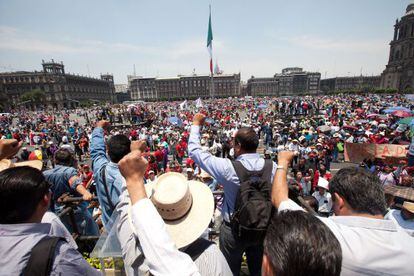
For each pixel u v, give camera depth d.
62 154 3.56
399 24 97.06
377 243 1.36
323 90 166.88
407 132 15.73
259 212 1.83
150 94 146.50
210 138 16.62
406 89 89.50
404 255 1.32
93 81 135.88
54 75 106.12
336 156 14.94
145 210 1.13
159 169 12.84
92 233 3.40
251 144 2.22
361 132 16.72
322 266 0.82
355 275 1.33
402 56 96.31
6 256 1.18
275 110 40.03
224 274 1.42
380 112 28.28
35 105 99.25
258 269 2.21
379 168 8.86
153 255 1.05
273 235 0.96
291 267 0.84
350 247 1.36
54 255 1.20
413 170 8.27
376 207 1.48
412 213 3.51
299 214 1.00
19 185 1.33
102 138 3.13
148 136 18.33
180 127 24.00
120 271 2.04
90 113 62.84
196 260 1.41
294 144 13.19
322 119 24.52
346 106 42.06
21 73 104.62
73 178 3.23
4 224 1.31
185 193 1.43
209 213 1.52
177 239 1.38
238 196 1.99
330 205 6.87
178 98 143.00
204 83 142.88
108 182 2.44
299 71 175.75
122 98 170.50
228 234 2.17
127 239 1.42
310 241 0.86
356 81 151.38
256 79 157.75
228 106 53.78
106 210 2.49
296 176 9.12
